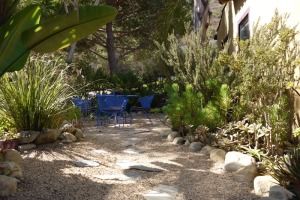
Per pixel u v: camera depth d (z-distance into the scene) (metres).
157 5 16.80
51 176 3.91
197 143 5.51
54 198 3.24
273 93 4.75
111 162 4.76
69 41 3.56
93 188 3.61
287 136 4.73
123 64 27.25
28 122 5.66
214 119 5.58
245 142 4.73
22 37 3.43
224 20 11.52
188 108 6.11
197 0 9.73
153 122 9.30
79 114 7.29
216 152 4.75
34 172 3.99
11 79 5.74
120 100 9.24
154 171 4.33
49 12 11.84
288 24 5.10
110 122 9.39
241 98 5.25
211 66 6.98
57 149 5.33
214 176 4.07
